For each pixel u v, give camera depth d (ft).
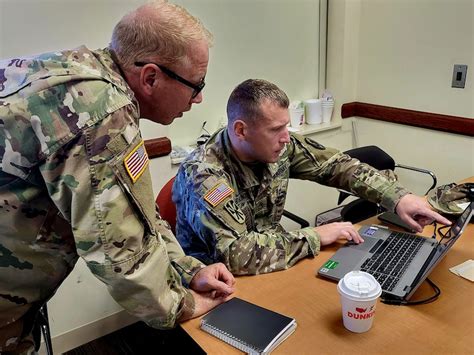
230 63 8.23
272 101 4.35
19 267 2.94
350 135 10.08
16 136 2.55
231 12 7.95
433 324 3.26
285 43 8.97
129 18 2.97
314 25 9.32
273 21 8.62
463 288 3.70
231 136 4.68
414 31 8.36
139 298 2.94
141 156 2.85
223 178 4.56
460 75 7.82
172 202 5.44
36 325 3.51
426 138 8.67
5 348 3.18
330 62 9.65
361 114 9.78
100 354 6.89
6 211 2.74
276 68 8.99
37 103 2.54
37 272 3.01
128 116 2.76
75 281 6.80
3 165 2.62
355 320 3.16
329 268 4.02
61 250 3.03
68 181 2.56
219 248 4.15
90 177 2.57
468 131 7.89
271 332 3.16
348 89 9.70
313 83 9.78
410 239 4.48
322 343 3.11
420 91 8.55
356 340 3.13
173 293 3.29
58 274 3.14
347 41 9.32
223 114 8.44
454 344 3.05
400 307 3.47
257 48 8.54
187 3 7.34
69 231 2.99
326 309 3.51
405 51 8.62
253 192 4.95
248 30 8.30
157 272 3.01
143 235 2.91
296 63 9.31
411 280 3.71
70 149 2.54
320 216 9.44
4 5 5.40
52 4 5.71
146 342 7.09
